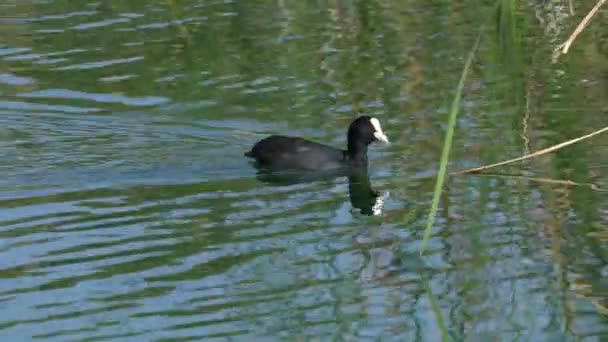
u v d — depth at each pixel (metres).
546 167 16.23
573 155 16.61
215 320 11.66
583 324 11.42
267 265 13.11
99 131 18.19
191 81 20.48
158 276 12.79
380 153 17.34
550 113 18.45
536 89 19.64
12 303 12.12
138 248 13.63
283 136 17.39
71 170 16.44
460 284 12.55
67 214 14.73
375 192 15.82
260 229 14.32
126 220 14.55
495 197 15.25
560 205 14.86
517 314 11.74
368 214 14.91
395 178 16.30
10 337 11.30
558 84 19.81
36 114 18.92
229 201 15.39
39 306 12.03
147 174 16.36
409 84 20.09
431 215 9.96
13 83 20.41
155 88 20.17
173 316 11.76
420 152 17.12
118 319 11.71
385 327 11.46
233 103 19.45
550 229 14.06
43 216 14.66
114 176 16.25
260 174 16.59
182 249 13.59
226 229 14.31
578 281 12.54
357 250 13.59
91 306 12.04
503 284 12.54
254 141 17.94
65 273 12.89
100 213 14.79
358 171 16.80
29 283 12.61
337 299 12.15
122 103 19.48
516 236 13.90
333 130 18.30
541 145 17.08
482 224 14.35
